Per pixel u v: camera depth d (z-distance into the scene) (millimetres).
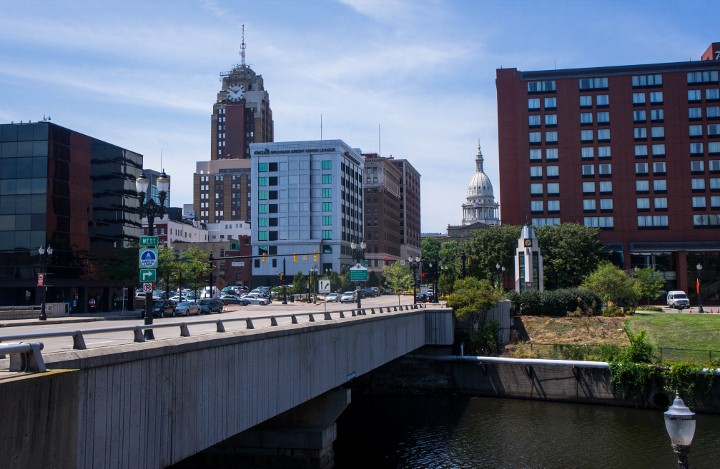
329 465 29984
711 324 61031
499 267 83000
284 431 29359
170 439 15578
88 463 12555
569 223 98938
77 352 12383
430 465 33156
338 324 28953
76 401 10375
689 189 104312
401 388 57406
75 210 65188
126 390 13852
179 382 16031
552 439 38750
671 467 32688
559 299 67938
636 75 106750
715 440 38312
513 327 65875
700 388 46500
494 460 34094
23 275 60781
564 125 107688
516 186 108188
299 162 145000
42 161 61625
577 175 106688
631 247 103938
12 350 9445
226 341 18266
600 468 32562
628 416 45719
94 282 67125
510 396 54344
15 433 9023
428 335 57688
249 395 20016
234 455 29453
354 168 159875
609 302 73125
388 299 109500
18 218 61344
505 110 110000
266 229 145500
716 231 103125
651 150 105562
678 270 103562
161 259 78000
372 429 42031
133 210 75750
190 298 93250
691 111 105188
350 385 58312
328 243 142875
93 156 68562
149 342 15266
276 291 117438
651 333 58844
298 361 24188
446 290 86375
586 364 51062
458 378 56594
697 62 105688
